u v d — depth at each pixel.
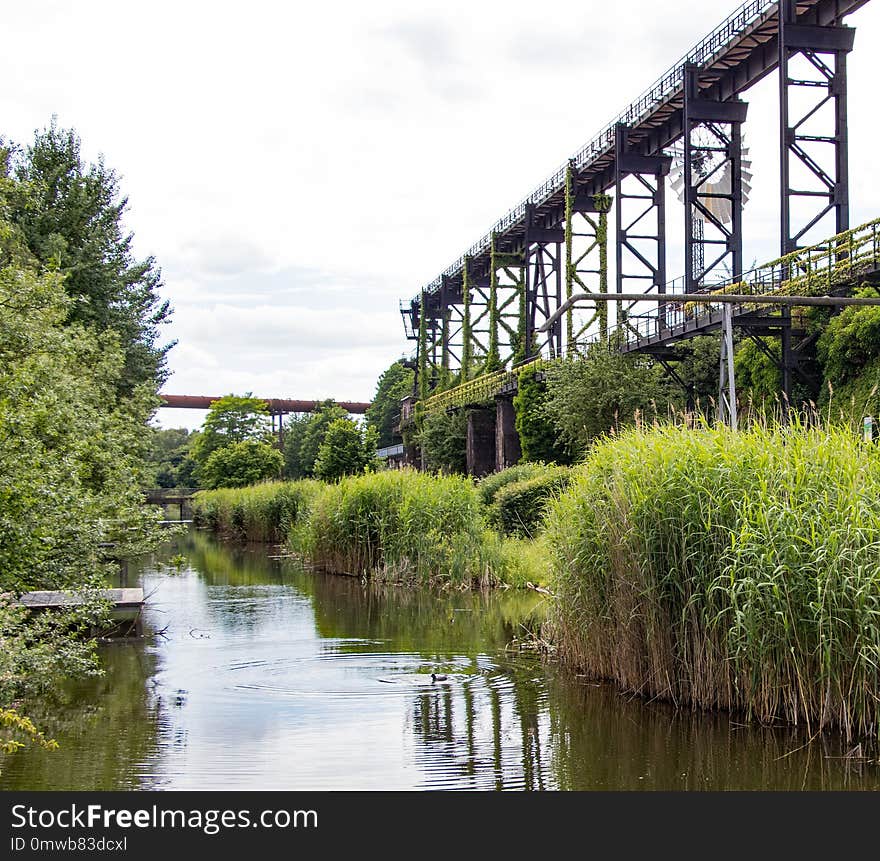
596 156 43.94
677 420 13.62
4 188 18.50
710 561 10.67
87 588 11.94
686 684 11.02
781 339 27.81
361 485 25.92
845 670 9.45
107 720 10.74
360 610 19.28
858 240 24.22
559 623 13.47
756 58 33.66
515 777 8.67
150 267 30.12
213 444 79.31
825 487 10.05
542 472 30.38
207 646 15.31
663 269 41.66
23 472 11.02
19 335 12.51
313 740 9.85
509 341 56.44
